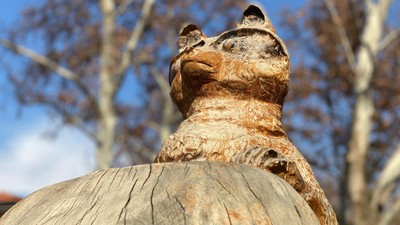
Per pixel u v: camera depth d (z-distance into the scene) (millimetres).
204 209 2920
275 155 3541
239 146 3695
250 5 4086
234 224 2902
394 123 22938
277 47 3969
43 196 3236
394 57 22875
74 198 3078
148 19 22219
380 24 21094
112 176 3146
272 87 3895
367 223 19375
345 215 20094
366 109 20312
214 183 3051
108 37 21781
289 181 3506
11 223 3109
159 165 3170
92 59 22484
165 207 2922
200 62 3857
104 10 21953
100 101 21297
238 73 3859
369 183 22750
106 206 2969
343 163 22500
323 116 22906
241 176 3145
